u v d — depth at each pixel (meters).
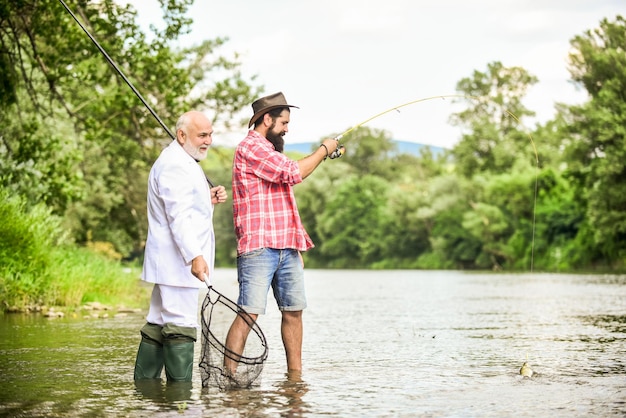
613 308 15.91
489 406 5.23
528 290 25.22
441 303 18.59
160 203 6.29
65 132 26.22
